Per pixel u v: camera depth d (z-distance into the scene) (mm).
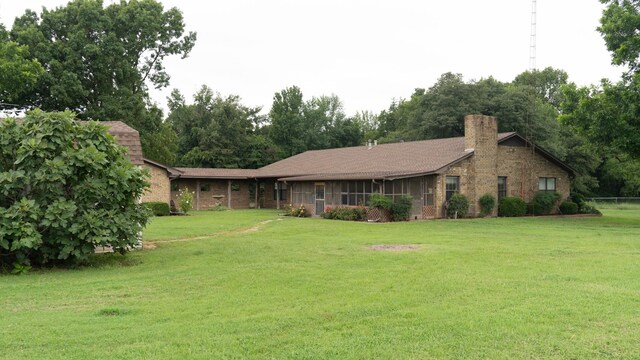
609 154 36188
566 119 29000
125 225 12578
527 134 47594
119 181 12617
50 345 6102
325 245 16141
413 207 28984
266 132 63844
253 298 8555
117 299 8633
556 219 30062
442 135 50969
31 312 7750
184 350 5914
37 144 11688
